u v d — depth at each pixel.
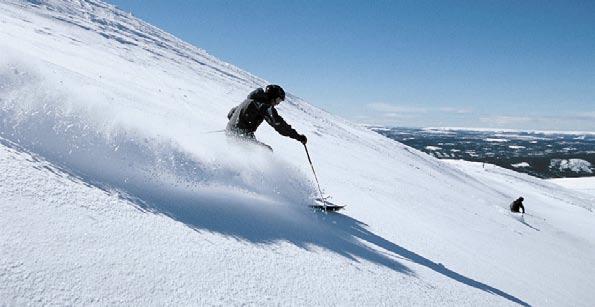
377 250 4.38
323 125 29.55
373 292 3.02
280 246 3.22
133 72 17.36
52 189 2.46
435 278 4.15
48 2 32.12
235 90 29.33
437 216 10.34
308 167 9.55
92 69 12.43
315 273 2.93
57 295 1.68
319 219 4.79
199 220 3.09
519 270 7.33
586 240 22.27
